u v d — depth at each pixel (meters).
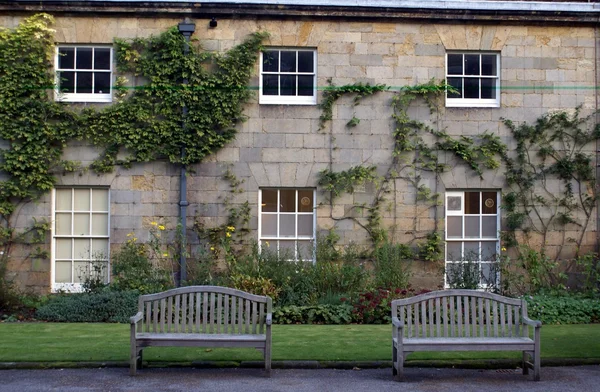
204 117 15.36
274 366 9.28
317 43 15.73
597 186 16.06
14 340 10.65
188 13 15.45
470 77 16.16
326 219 15.65
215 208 15.48
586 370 9.26
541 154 15.98
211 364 9.24
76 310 13.09
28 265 15.26
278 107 15.62
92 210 15.57
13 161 15.12
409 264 15.24
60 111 15.19
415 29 15.88
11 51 15.12
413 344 8.61
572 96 16.09
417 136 15.80
